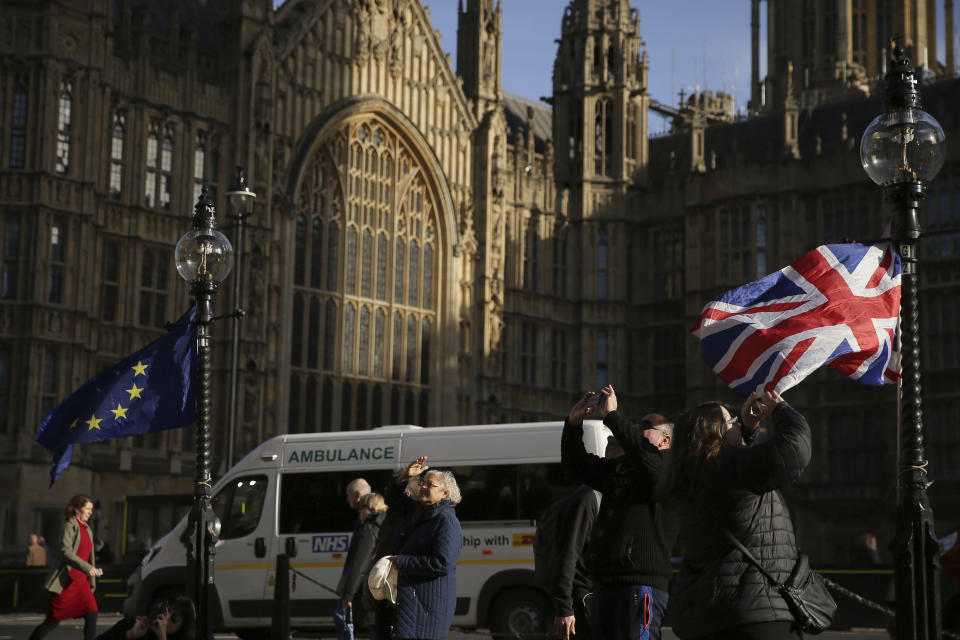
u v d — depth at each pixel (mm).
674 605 8883
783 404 8953
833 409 63562
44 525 45344
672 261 68750
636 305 69312
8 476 44688
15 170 46406
